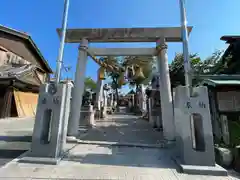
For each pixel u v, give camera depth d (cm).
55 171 266
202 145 302
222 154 307
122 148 421
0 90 1100
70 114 522
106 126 858
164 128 487
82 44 550
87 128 762
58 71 372
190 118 306
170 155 365
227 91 454
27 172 260
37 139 325
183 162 292
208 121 301
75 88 538
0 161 308
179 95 321
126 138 541
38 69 1842
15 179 235
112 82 2650
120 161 323
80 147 423
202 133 303
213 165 281
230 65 732
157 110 796
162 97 507
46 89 349
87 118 843
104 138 538
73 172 264
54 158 310
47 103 343
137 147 431
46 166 287
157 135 600
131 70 1028
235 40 703
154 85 913
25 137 519
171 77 869
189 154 292
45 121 343
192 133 307
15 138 505
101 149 407
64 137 361
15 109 1117
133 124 960
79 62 550
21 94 1239
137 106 2119
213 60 757
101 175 255
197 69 705
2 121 910
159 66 541
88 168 283
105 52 582
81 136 566
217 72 723
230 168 296
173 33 524
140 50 579
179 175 261
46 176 247
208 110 305
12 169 270
